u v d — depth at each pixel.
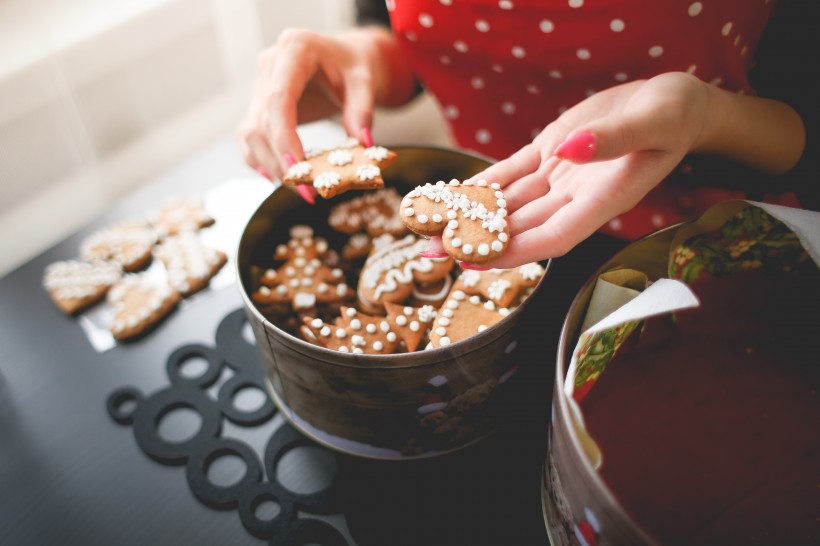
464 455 0.43
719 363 0.42
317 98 0.56
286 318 0.46
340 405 0.39
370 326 0.42
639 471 0.37
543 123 0.54
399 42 0.55
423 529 0.40
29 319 0.53
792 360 0.42
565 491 0.33
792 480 0.37
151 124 0.80
